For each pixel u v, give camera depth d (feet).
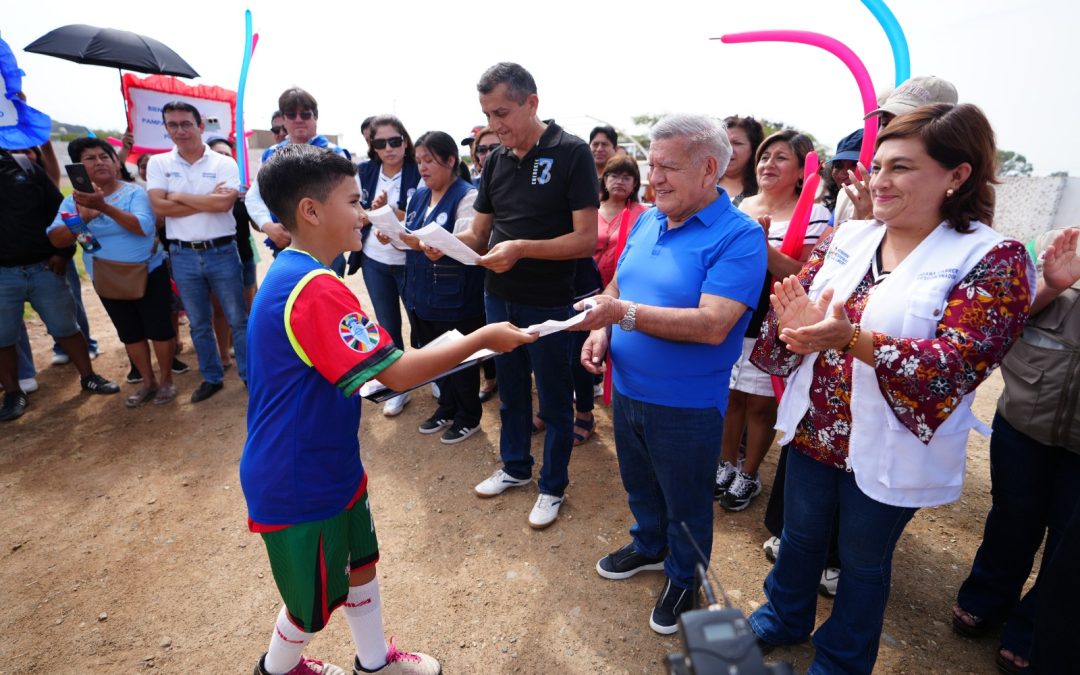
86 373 14.43
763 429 9.31
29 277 12.92
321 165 4.64
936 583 8.05
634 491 7.67
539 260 8.34
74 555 8.80
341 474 5.12
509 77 7.74
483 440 12.23
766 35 7.85
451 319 11.54
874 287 5.15
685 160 5.70
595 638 7.18
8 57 12.07
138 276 12.84
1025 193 32.83
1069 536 4.94
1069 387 5.77
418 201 11.84
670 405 6.25
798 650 6.96
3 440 12.21
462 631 7.32
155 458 11.58
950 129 4.44
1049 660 5.21
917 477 4.98
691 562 6.84
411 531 9.33
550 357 8.66
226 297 13.64
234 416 13.32
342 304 4.56
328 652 7.01
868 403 5.08
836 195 9.83
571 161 8.09
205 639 7.29
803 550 6.11
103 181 12.66
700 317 5.64
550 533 9.20
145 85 18.93
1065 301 5.90
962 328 4.45
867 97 7.34
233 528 9.47
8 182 12.25
